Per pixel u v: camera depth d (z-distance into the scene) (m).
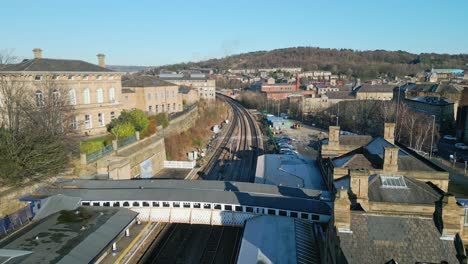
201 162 79.56
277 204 36.25
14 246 28.58
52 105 52.19
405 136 88.38
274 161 56.78
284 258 28.16
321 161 49.34
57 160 43.38
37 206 38.03
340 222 20.92
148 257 36.84
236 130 127.25
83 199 39.53
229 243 40.12
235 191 39.53
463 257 18.94
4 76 55.31
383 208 25.98
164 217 38.97
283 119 136.88
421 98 119.31
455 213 19.95
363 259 19.67
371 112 115.31
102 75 70.50
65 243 29.20
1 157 38.69
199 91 197.62
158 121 81.50
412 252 19.77
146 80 103.44
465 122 92.44
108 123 71.81
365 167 36.47
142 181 44.25
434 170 33.94
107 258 33.28
